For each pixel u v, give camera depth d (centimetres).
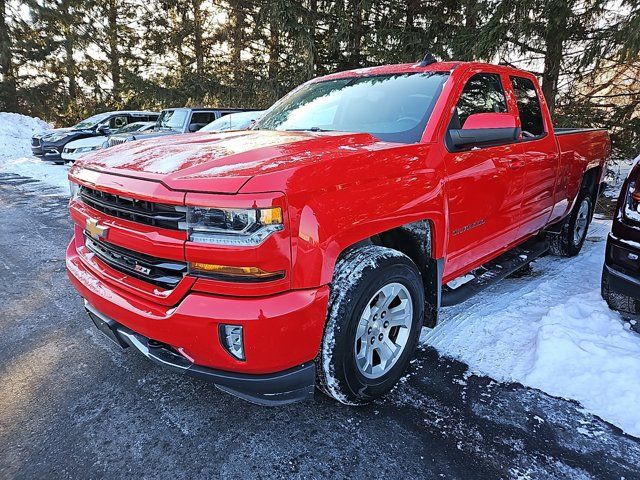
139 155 237
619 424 221
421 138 265
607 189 861
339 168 205
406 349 253
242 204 176
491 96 329
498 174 307
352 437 217
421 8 1315
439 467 198
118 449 213
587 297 343
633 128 921
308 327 194
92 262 250
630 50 807
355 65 1501
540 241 442
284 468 199
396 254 236
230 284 183
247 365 189
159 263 201
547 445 209
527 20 917
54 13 2308
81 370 282
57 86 2556
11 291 420
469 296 317
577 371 256
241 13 1709
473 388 253
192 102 1991
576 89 989
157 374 277
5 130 1986
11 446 215
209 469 200
